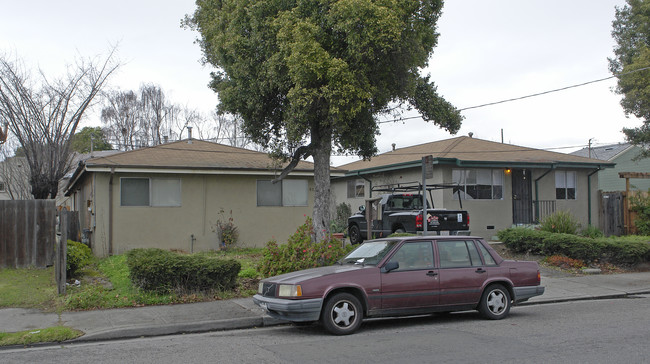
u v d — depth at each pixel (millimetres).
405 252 8602
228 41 12430
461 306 8789
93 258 15930
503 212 21406
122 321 8625
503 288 9195
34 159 22516
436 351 6832
